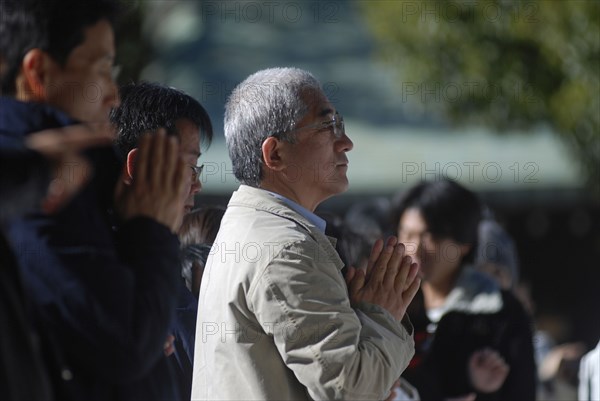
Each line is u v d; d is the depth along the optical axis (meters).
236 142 7.38
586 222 28.59
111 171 5.88
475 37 21.41
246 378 6.70
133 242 5.72
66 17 5.74
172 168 5.87
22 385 5.27
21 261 5.41
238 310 6.75
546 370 14.73
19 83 5.77
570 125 20.39
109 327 5.43
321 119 7.26
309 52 32.97
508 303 10.51
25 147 5.23
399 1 22.17
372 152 27.95
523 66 21.09
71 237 5.46
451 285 10.96
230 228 7.13
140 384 5.87
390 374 6.68
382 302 7.00
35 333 5.55
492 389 10.14
